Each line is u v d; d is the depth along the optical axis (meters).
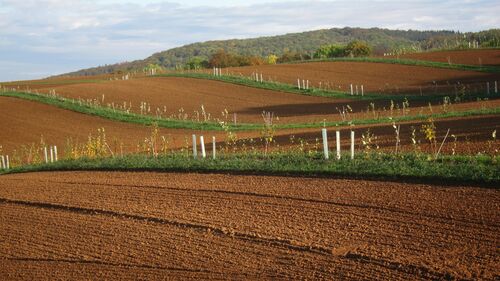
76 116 50.53
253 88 63.00
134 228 15.97
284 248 13.33
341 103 53.56
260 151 27.84
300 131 36.38
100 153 32.59
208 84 65.31
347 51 117.56
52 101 55.00
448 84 61.25
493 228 13.08
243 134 38.78
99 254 14.27
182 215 16.66
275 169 20.97
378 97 55.09
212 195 18.59
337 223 14.58
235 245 13.86
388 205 15.51
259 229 14.76
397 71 71.38
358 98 55.72
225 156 25.20
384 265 11.77
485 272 10.94
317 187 18.16
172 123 46.25
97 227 16.42
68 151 36.94
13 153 40.44
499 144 23.00
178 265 13.04
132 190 20.50
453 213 14.30
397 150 23.88
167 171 23.95
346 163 20.36
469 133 26.88
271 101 56.12
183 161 24.67
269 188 18.70
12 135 45.16
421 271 11.29
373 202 15.92
